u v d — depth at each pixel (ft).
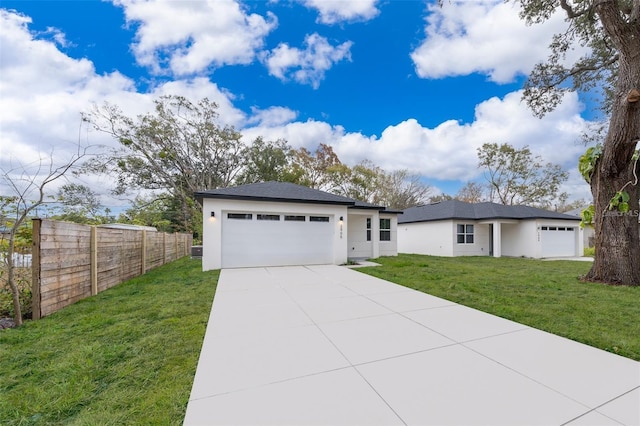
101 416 6.86
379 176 101.45
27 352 10.60
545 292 19.89
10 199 15.83
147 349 10.70
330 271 29.55
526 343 10.95
